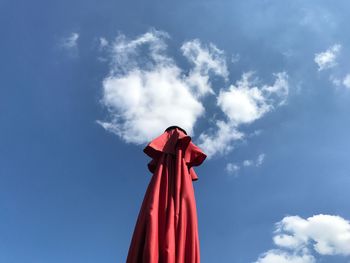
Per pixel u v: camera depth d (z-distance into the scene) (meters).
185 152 6.16
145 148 6.11
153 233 4.86
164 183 5.69
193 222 5.18
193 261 4.82
